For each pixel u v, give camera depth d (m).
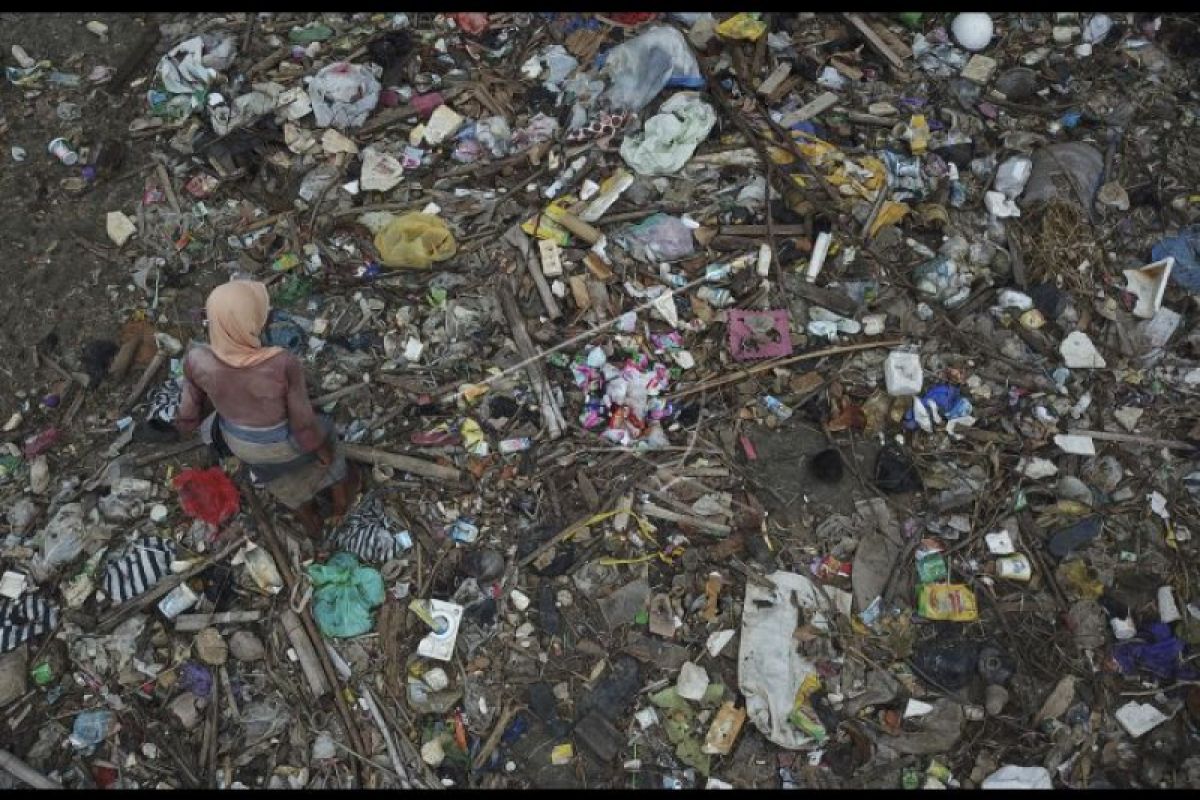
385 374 5.51
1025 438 5.39
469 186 6.16
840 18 6.88
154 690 4.71
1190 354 5.66
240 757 4.59
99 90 6.52
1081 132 6.42
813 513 5.20
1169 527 5.14
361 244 5.95
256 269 5.85
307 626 4.84
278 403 4.20
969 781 4.58
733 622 4.89
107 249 5.93
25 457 5.31
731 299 5.77
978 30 6.74
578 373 5.50
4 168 6.23
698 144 6.24
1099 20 6.81
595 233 5.87
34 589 4.93
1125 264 5.96
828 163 6.21
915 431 5.43
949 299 5.79
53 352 5.62
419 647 4.76
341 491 4.98
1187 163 6.32
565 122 6.35
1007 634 4.87
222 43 6.56
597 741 4.60
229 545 5.04
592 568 5.01
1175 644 4.80
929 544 5.10
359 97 6.28
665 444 5.32
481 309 5.68
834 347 5.61
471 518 5.14
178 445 5.30
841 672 4.74
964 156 6.26
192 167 6.20
